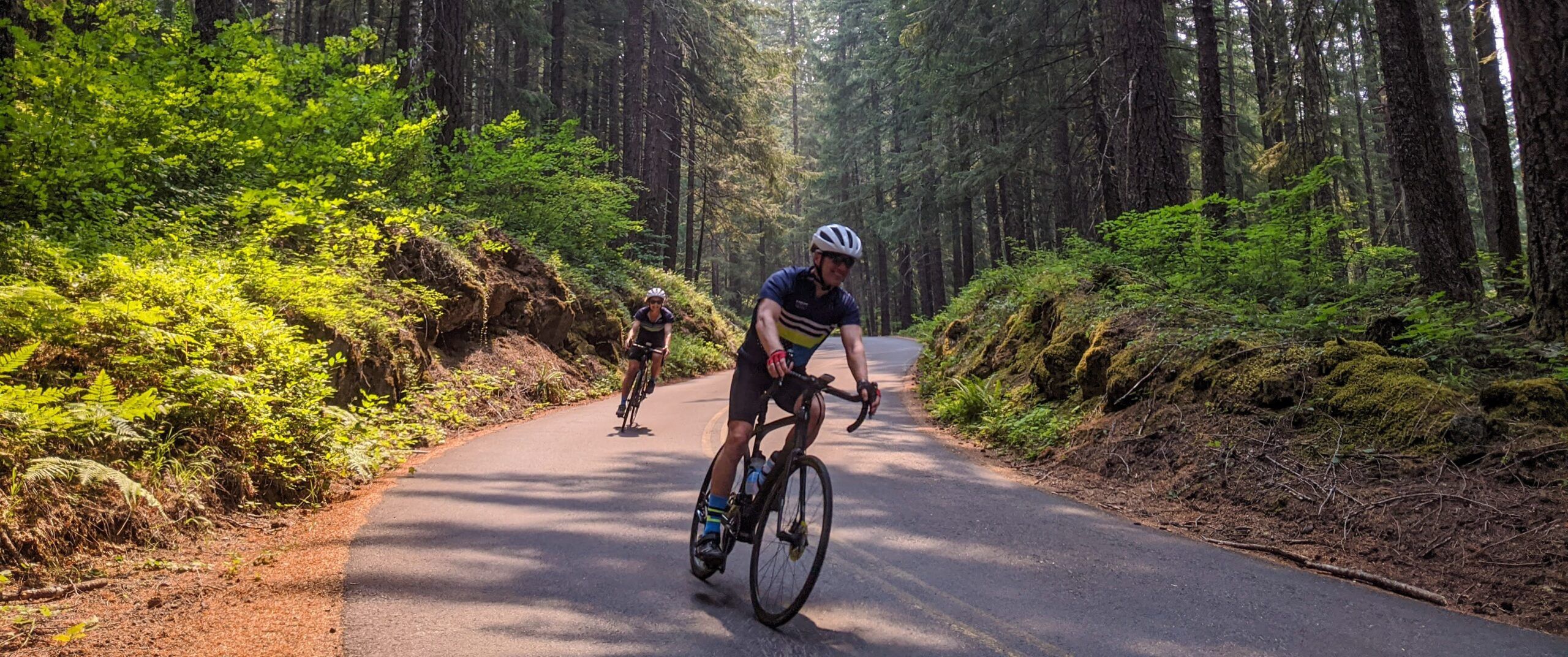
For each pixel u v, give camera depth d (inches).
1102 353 327.3
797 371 155.9
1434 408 215.2
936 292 1695.4
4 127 270.8
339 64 446.3
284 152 387.5
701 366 772.6
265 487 208.2
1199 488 235.6
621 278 746.8
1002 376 435.2
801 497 139.7
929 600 148.4
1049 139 962.7
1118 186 676.7
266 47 409.4
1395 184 588.1
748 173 1194.0
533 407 442.6
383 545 177.3
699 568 157.9
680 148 1144.2
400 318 373.7
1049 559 175.5
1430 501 191.6
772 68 1103.0
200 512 181.9
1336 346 254.8
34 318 185.8
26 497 146.5
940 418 409.7
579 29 1181.1
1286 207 373.7
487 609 139.3
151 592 143.3
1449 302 350.3
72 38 317.4
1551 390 206.2
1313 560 183.8
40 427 158.9
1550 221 251.9
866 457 297.9
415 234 411.5
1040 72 883.4
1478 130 650.2
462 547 176.6
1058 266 510.3
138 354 201.6
